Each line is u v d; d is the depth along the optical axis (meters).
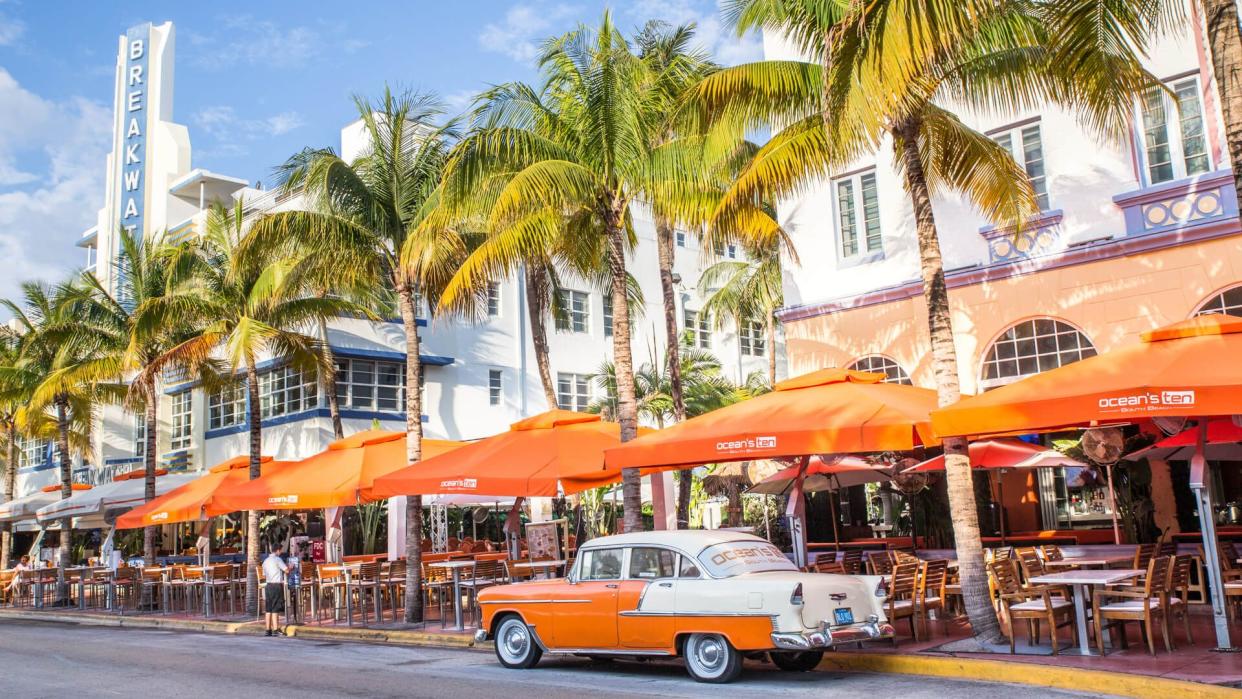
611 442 16.06
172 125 46.16
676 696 9.44
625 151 14.87
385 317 32.19
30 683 12.14
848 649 11.37
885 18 9.45
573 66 15.25
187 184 44.09
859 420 11.43
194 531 37.12
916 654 10.80
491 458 15.66
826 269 19.86
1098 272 16.23
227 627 20.14
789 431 11.62
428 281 19.02
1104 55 10.81
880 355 18.77
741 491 21.94
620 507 31.89
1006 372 17.22
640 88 15.12
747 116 12.98
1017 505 18.52
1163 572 10.20
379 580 18.22
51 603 30.19
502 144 14.78
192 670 13.07
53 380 26.33
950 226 18.16
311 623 19.11
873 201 19.47
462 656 13.76
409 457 18.36
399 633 16.44
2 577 31.78
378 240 18.77
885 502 20.91
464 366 34.16
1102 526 17.59
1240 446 13.82
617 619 10.95
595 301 38.38
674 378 22.00
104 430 41.56
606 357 38.28
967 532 11.32
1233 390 8.68
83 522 35.41
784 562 11.06
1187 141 15.75
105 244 47.91
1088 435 12.75
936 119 12.72
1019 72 11.93
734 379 41.31
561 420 17.02
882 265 19.00
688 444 12.33
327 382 27.27
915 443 11.59
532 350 36.12
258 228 17.80
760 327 43.56
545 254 16.86
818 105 12.67
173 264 22.70
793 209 20.50
